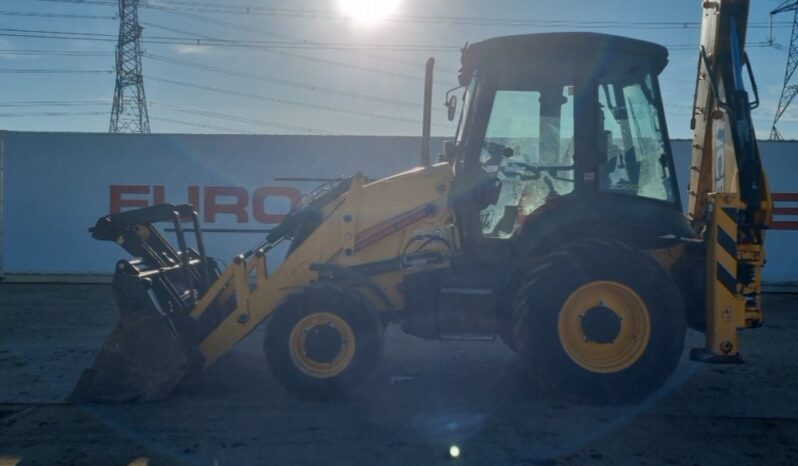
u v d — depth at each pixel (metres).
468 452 5.16
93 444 5.36
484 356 7.88
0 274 14.01
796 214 13.12
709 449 5.22
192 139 13.86
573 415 5.91
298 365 6.19
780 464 4.97
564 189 6.44
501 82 6.50
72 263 13.99
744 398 6.40
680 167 12.62
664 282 5.98
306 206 6.93
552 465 4.95
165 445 5.32
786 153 13.09
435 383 6.84
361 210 6.70
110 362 6.28
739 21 6.38
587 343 6.02
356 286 6.57
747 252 6.06
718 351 6.02
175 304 6.55
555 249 6.18
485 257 6.45
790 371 7.33
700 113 7.07
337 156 13.71
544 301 5.98
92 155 13.94
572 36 6.36
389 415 5.93
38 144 13.93
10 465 5.01
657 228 6.16
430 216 6.67
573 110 6.41
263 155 13.80
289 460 5.05
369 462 5.00
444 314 6.38
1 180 13.95
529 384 6.79
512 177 6.52
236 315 6.55
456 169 6.61
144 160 13.91
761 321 6.14
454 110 7.20
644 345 5.96
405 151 13.62
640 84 6.56
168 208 6.83
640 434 5.50
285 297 6.39
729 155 6.29
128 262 6.43
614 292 6.01
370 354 6.17
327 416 5.91
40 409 6.14
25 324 9.99
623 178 6.50
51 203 13.99
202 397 6.41
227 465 4.98
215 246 13.85
